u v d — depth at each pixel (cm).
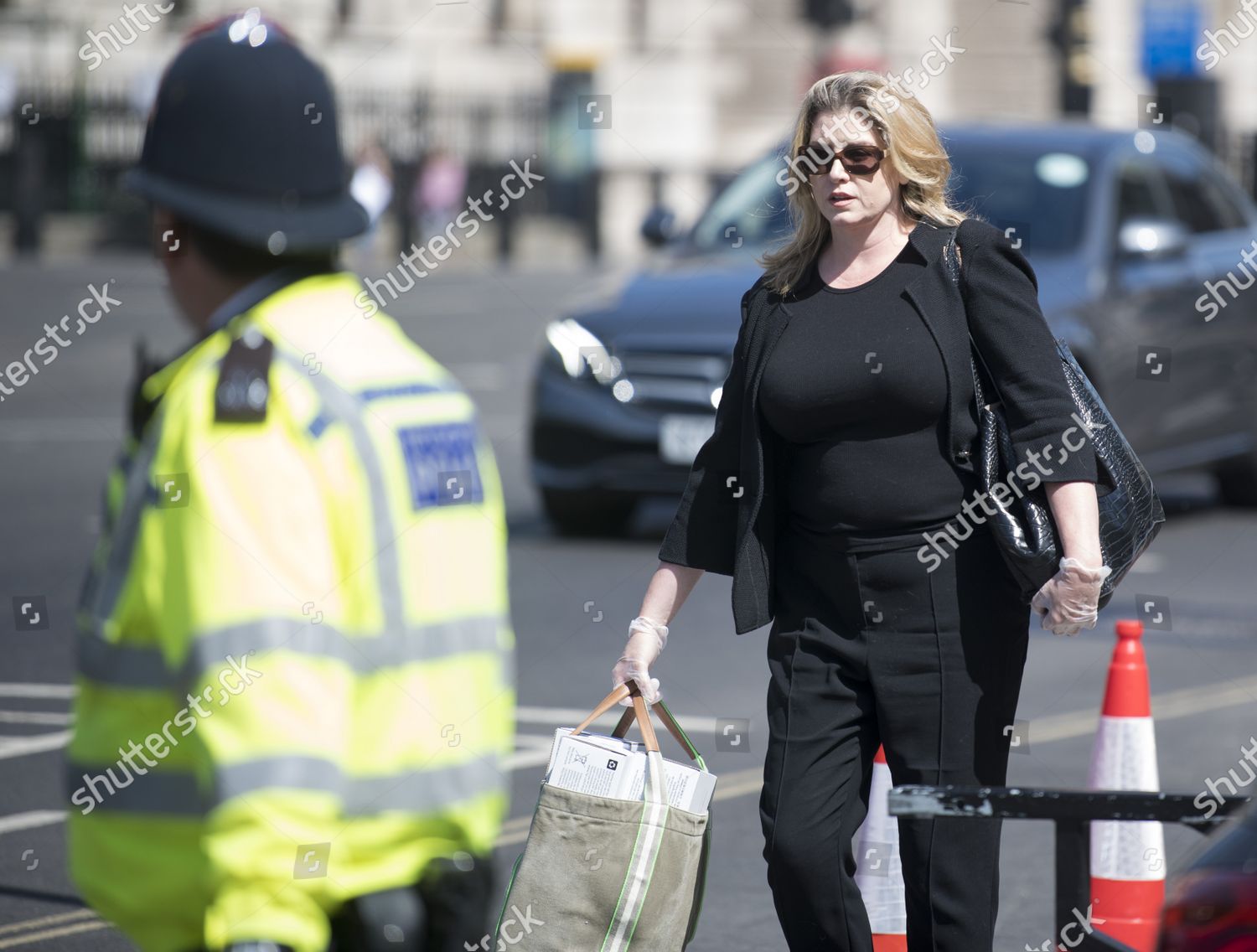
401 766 502
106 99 7875
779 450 855
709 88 9581
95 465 3134
